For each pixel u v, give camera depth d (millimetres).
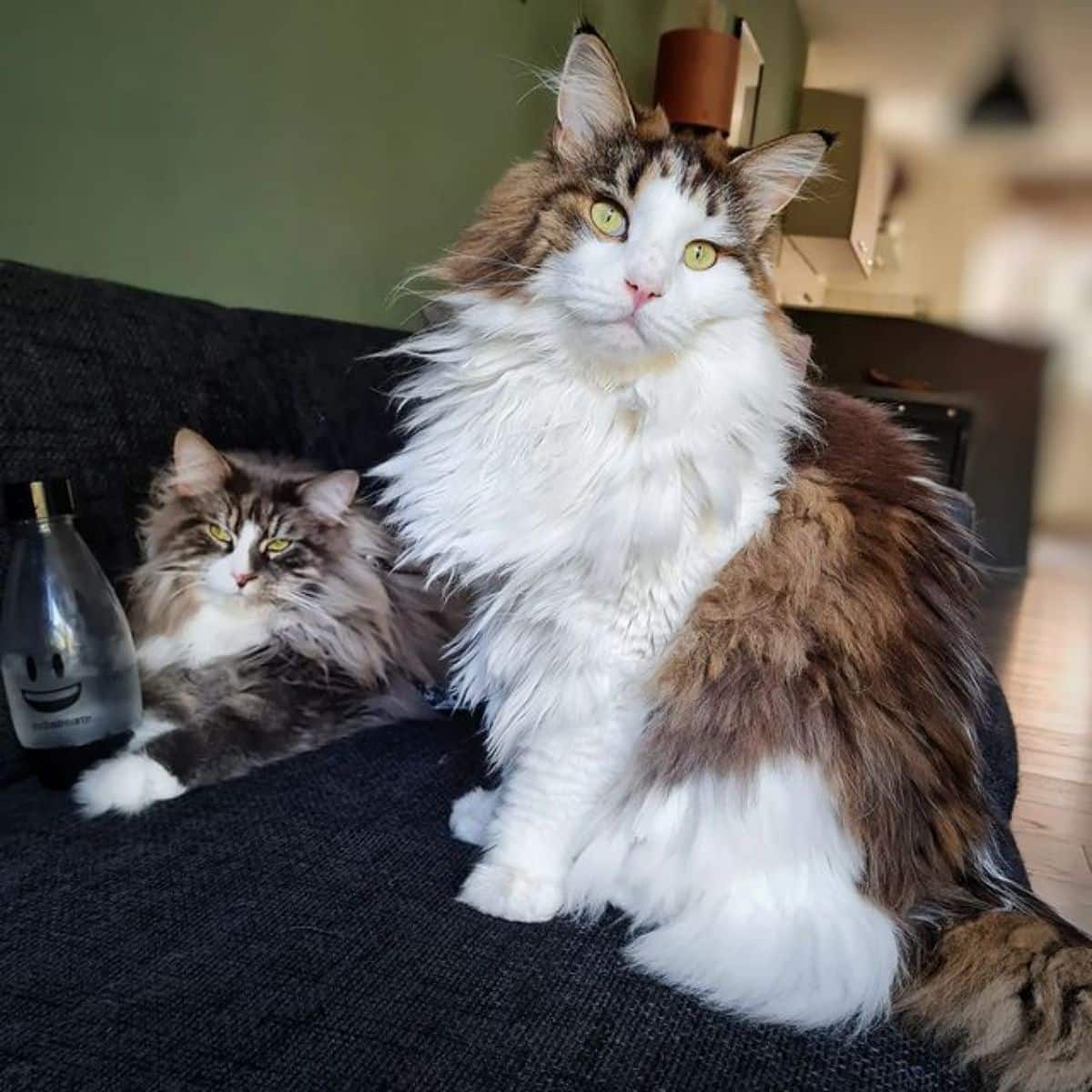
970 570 953
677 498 812
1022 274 7121
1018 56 4941
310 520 1181
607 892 832
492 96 2285
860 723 785
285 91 1617
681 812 803
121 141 1320
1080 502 6812
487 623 908
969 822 834
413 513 908
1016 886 830
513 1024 655
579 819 860
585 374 830
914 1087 620
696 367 827
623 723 844
